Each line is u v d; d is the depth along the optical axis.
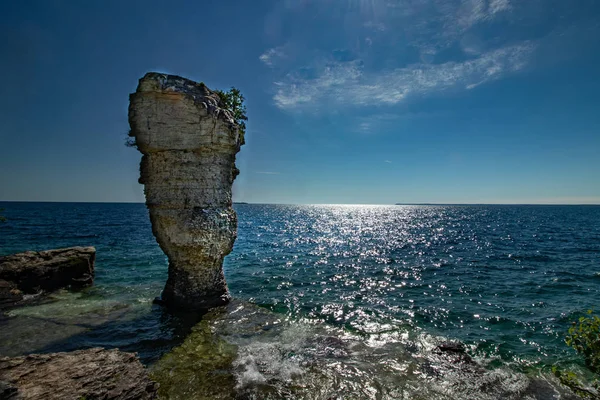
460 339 12.80
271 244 41.91
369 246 41.31
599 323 6.78
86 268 20.02
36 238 40.00
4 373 6.89
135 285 19.67
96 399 6.71
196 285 15.01
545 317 15.12
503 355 11.48
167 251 14.75
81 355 8.01
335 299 18.12
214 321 13.79
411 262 29.78
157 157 13.85
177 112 13.53
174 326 13.12
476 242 43.84
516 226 71.06
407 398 8.80
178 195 13.77
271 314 15.13
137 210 153.00
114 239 41.88
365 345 12.05
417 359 10.99
